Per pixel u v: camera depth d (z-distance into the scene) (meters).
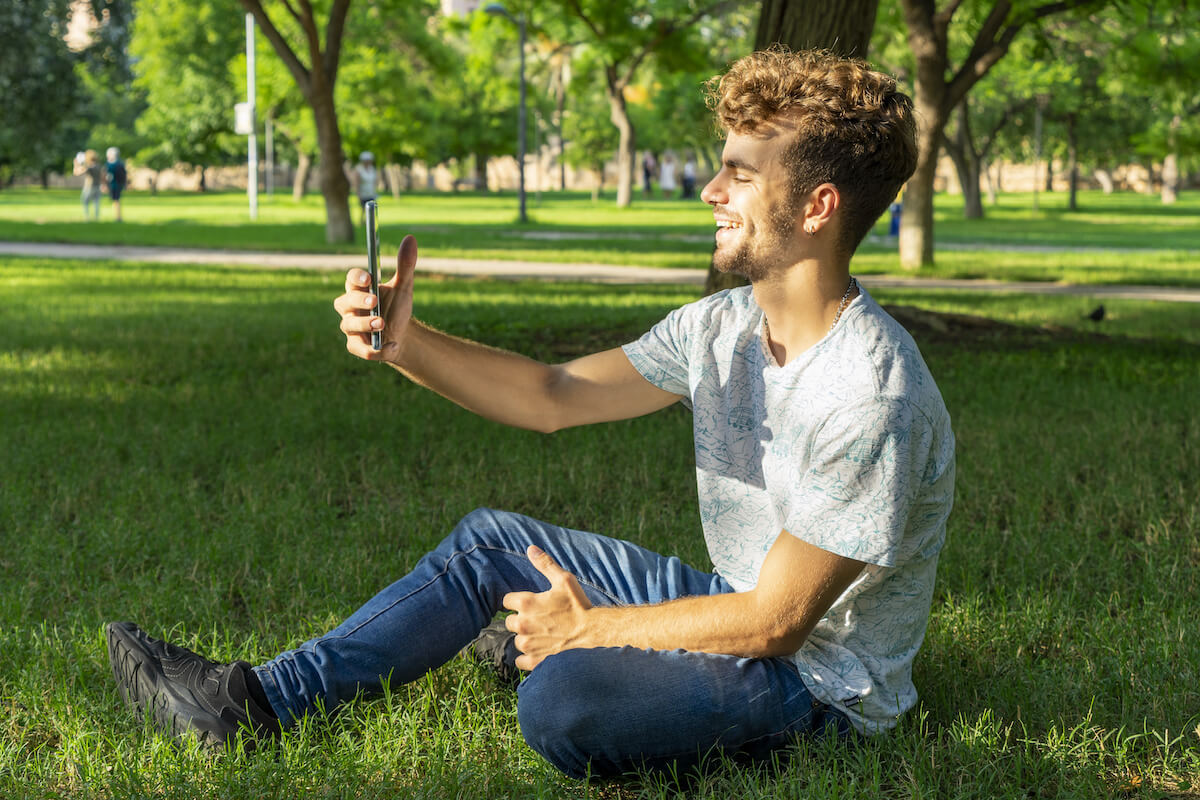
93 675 3.07
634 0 34.59
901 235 19.64
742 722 2.41
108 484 4.99
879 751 2.54
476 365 2.73
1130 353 9.71
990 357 9.28
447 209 46.75
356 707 2.72
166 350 9.12
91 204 48.59
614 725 2.37
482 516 2.80
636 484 5.25
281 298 13.38
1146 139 21.61
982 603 3.68
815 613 2.33
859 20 8.38
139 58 48.44
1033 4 15.95
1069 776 2.56
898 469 2.28
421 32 34.84
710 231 31.05
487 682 3.07
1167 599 3.75
